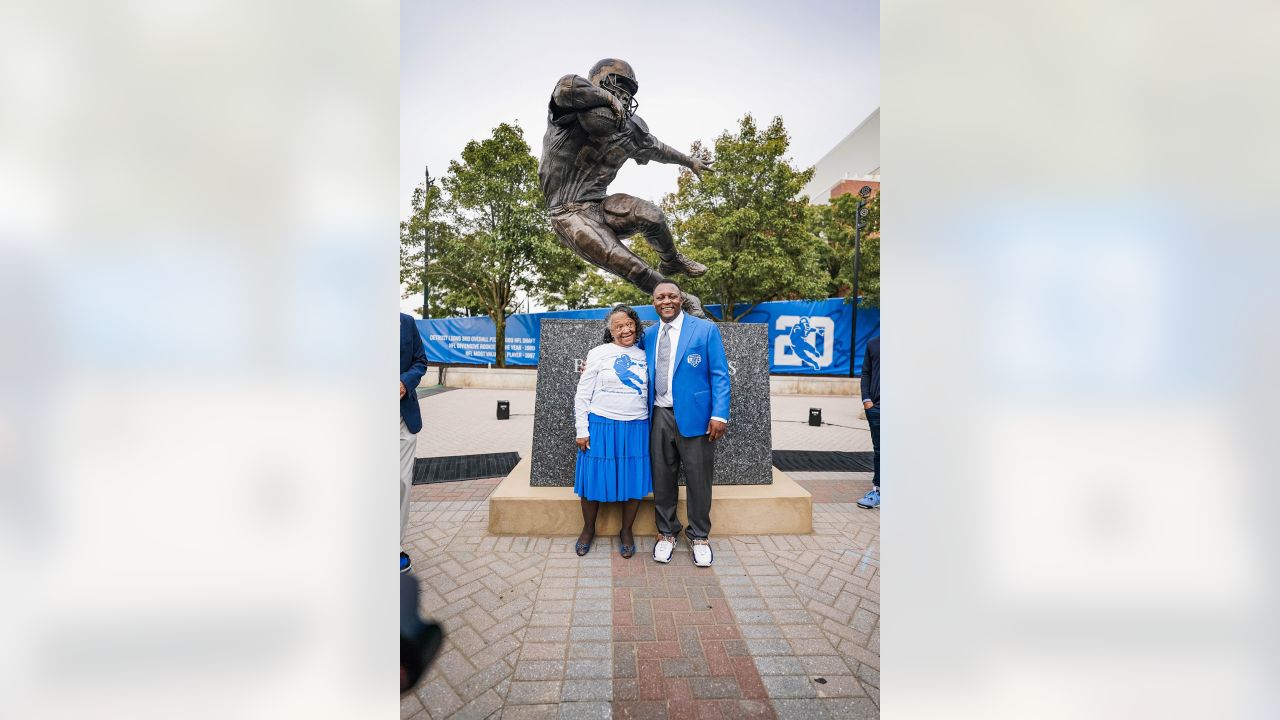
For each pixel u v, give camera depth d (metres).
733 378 3.84
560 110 4.23
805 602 2.72
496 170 12.65
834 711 1.99
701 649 2.33
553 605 2.67
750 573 3.02
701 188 10.99
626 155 4.53
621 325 3.24
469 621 2.53
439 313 16.20
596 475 3.19
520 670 2.19
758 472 3.82
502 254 13.09
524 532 3.55
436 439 6.99
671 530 3.25
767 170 10.77
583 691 2.08
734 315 13.06
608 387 3.20
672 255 4.85
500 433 7.44
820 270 12.38
